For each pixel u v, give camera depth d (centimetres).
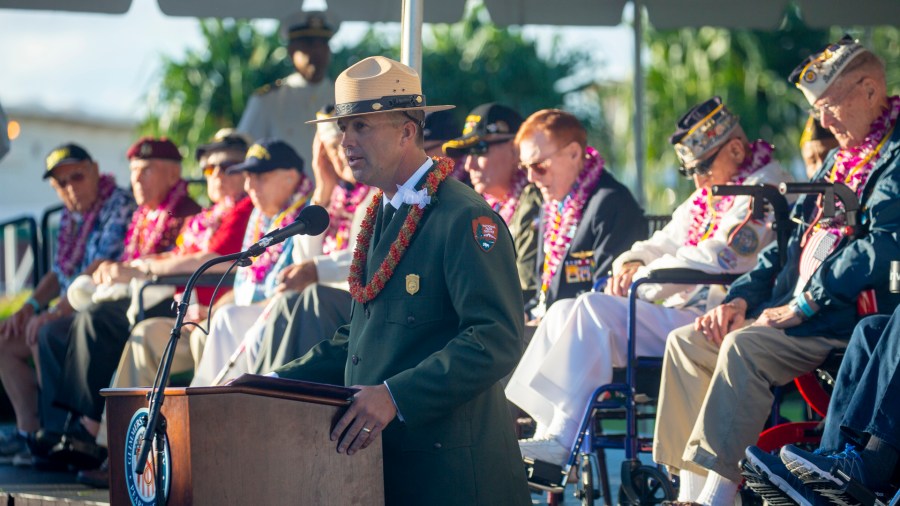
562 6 1586
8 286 2534
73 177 1423
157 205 1366
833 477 735
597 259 1056
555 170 1077
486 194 1195
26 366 1406
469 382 630
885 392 741
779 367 846
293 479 612
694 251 969
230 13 1523
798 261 917
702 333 891
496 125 1171
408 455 659
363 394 625
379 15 1588
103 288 1299
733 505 839
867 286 840
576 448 900
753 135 2850
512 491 677
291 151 1177
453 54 2895
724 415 835
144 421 618
